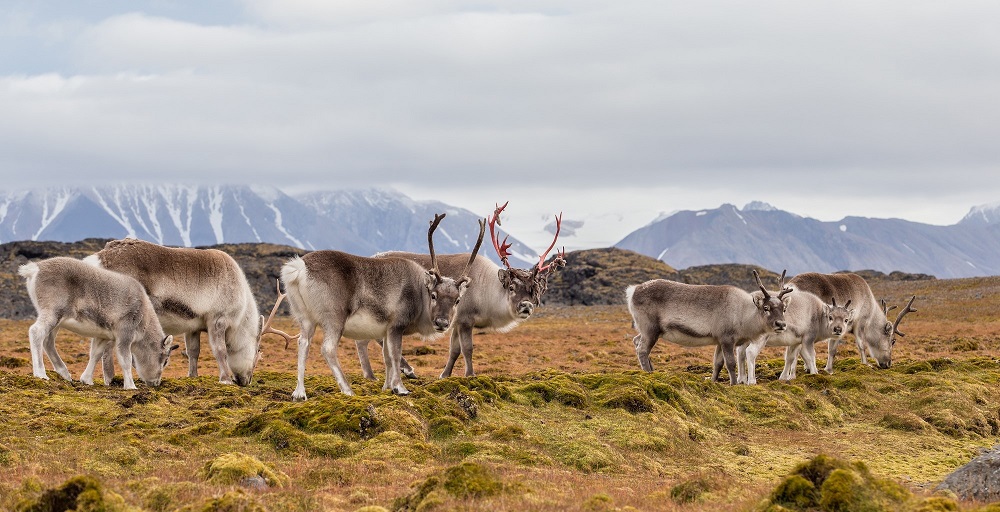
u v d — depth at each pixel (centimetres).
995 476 1449
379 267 2058
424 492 1289
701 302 2586
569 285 11669
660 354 4253
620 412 2072
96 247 10994
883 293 9844
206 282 2364
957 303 8400
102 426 1720
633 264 12300
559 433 1861
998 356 4050
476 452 1664
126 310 2133
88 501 1118
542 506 1233
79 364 3619
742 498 1367
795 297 2716
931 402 2553
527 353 4403
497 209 2555
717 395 2384
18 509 1126
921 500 1157
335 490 1380
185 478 1384
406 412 1788
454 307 2084
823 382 2623
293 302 2014
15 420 1731
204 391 2191
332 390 2208
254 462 1414
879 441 2147
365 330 2058
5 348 4497
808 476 1234
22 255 10431
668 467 1772
